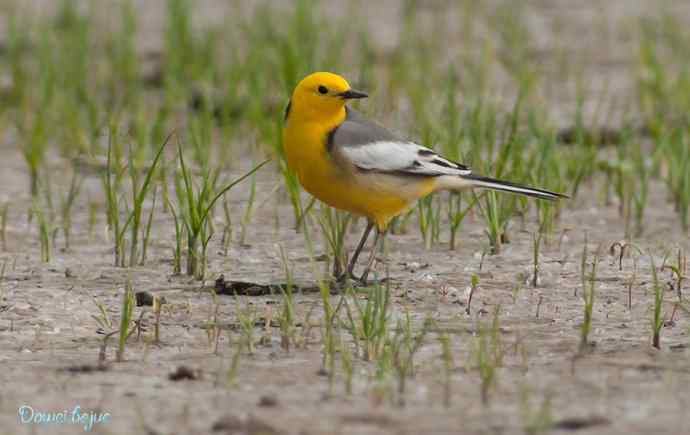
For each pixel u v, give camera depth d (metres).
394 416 8.48
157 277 13.01
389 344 10.10
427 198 14.54
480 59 24.69
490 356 9.98
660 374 9.46
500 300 11.99
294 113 12.57
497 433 8.11
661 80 21.56
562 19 28.48
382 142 12.62
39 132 18.27
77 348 10.44
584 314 11.38
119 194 16.84
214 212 15.97
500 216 14.81
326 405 8.73
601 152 19.05
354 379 9.40
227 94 21.11
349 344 10.42
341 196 12.68
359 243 14.12
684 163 15.93
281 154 17.31
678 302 11.83
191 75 22.98
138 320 11.17
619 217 16.03
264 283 12.54
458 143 16.77
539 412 8.52
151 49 25.39
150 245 14.41
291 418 8.45
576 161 17.72
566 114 20.80
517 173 15.74
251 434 8.15
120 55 24.08
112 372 9.68
